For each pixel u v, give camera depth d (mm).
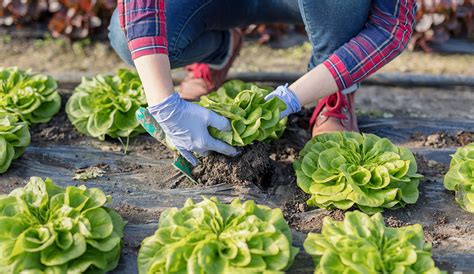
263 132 1443
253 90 1541
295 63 2266
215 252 1238
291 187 1543
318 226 1437
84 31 2342
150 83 1298
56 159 1655
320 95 1439
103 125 1690
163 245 1278
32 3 2379
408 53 2340
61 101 1878
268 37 2355
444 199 1526
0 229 1275
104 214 1323
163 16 1306
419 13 2291
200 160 1540
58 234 1275
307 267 1319
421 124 1842
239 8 1671
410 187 1483
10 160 1557
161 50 1301
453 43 2375
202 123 1353
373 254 1215
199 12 1606
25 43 2369
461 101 2010
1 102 1697
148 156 1676
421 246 1279
